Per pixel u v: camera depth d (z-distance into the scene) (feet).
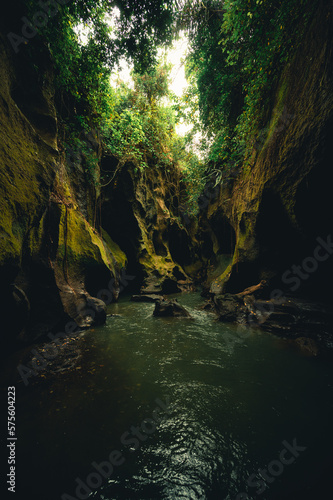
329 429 9.76
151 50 22.38
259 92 24.99
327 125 15.23
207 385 13.01
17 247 13.15
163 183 67.00
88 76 24.73
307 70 17.16
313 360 15.92
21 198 13.85
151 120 53.11
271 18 18.85
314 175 17.72
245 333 21.33
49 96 19.06
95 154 37.47
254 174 27.81
